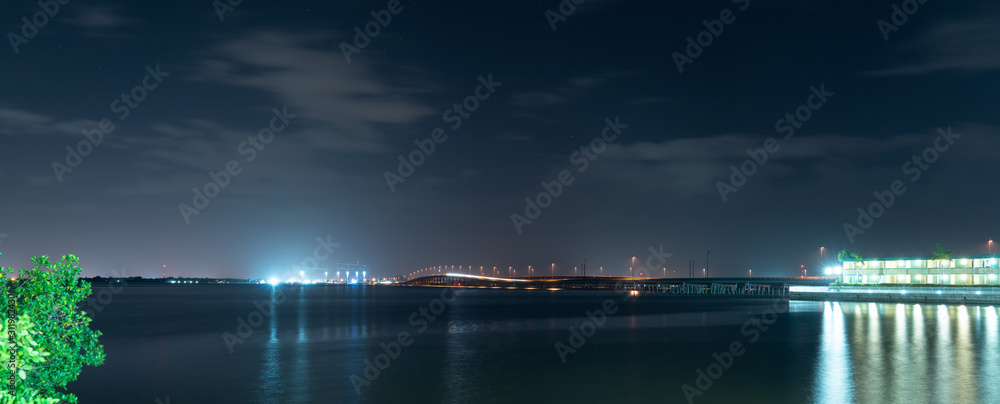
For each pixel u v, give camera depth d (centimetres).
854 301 15275
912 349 5644
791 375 4334
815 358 5141
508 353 5600
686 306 15225
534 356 5412
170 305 15500
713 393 3766
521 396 3731
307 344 6362
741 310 12681
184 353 5653
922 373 4359
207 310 13000
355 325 8838
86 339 1875
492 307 14700
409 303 17262
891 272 16925
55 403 1415
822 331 7450
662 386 3997
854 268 17875
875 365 4731
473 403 3550
